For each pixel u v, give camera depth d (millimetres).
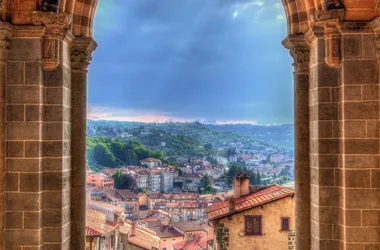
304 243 8031
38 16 7273
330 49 7445
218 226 15047
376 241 7246
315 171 7695
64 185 7645
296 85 8250
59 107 7543
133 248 21031
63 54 7633
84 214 8148
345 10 7426
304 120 8172
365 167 7301
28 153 7309
